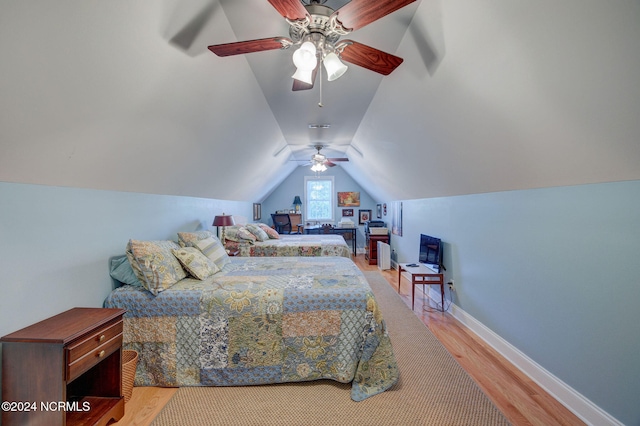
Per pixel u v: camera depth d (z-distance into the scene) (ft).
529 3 3.55
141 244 6.62
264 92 8.47
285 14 3.87
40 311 5.01
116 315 5.22
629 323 4.63
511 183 6.98
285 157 17.62
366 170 17.98
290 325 6.29
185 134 7.16
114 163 6.03
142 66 4.57
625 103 3.55
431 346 8.02
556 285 6.00
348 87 8.07
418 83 6.50
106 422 4.91
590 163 4.74
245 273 8.16
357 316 6.34
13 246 4.59
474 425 5.07
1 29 2.90
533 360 6.60
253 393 5.98
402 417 5.25
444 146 7.82
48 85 3.67
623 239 4.71
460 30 4.61
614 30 3.11
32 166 4.57
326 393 5.97
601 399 5.03
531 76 4.23
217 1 4.62
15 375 4.23
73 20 3.30
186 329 6.21
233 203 16.85
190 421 5.19
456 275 10.28
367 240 22.06
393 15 5.00
